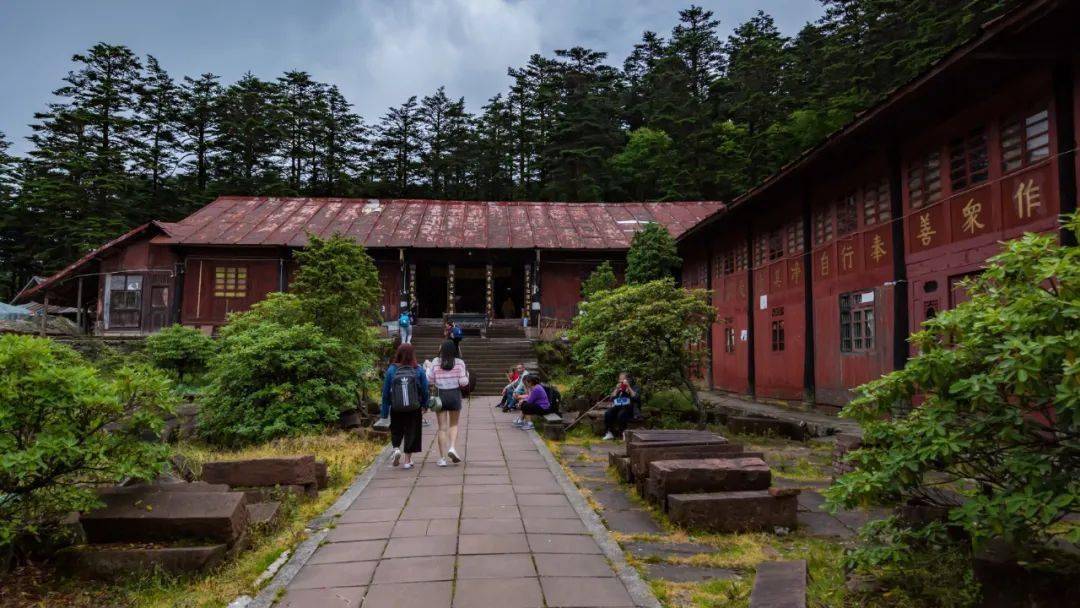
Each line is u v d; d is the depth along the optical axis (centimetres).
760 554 482
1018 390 320
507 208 3172
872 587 397
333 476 745
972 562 363
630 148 5038
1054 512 306
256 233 2639
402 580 427
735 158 4428
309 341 1068
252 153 4741
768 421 1112
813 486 721
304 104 5091
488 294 2770
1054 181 786
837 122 3650
